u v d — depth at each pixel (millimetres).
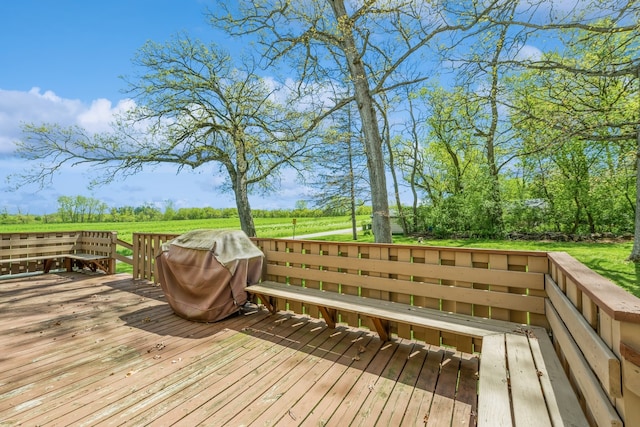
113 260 6195
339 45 5852
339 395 2021
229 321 3461
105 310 3920
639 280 6184
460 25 5082
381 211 5512
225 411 1870
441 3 5062
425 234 18875
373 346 2779
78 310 3924
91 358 2586
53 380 2238
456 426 1691
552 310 2029
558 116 6594
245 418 1802
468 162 18297
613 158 12734
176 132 10414
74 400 1992
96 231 6496
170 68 10289
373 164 5605
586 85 7469
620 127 6984
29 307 4055
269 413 1846
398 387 2107
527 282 2357
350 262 3287
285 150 10938
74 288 5086
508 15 5258
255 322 3420
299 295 3223
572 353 1449
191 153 10812
